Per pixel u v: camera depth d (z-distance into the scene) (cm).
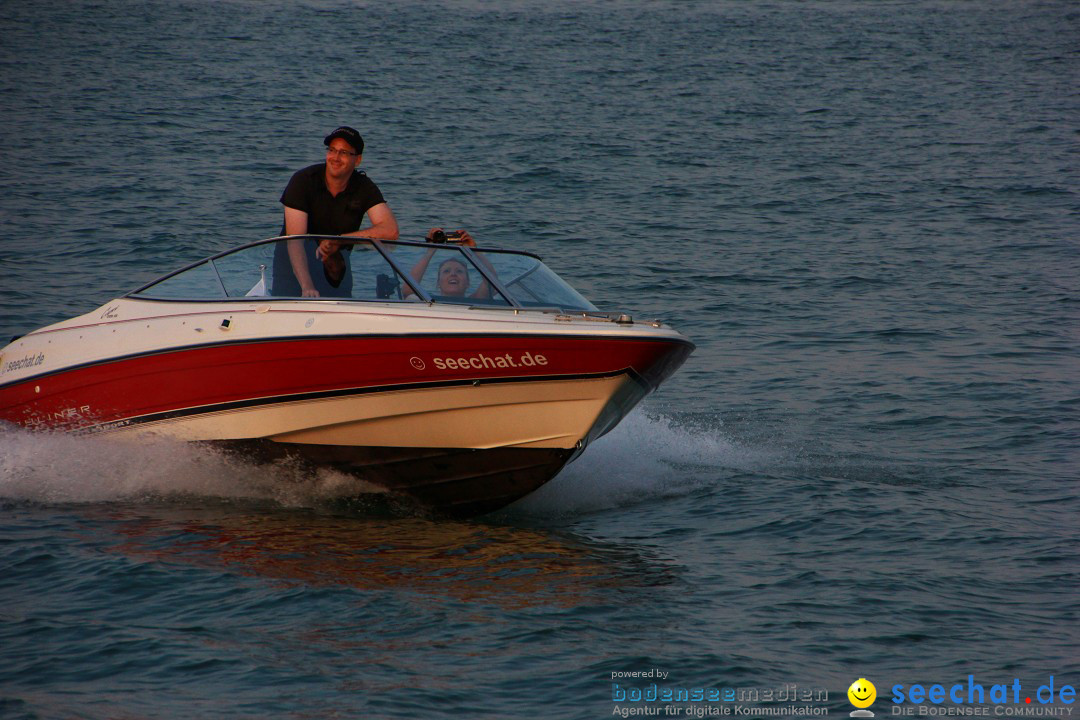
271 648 2070
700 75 16338
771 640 2167
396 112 12362
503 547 2653
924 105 13975
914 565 2564
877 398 4112
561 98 13838
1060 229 7569
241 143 10169
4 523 2702
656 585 2430
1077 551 2652
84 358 2978
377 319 2675
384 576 2434
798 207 8225
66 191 7838
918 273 6297
